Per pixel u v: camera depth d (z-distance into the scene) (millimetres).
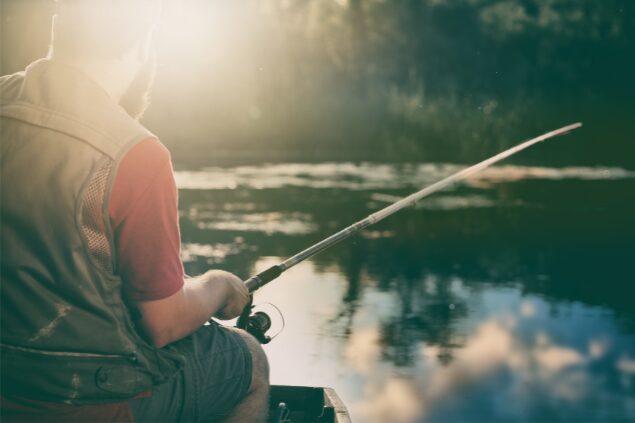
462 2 23594
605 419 4188
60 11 1702
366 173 16047
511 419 4137
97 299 1592
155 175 1607
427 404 4363
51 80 1634
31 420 1615
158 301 1640
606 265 8211
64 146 1578
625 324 6035
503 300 6754
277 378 4750
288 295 6773
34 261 1569
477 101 23109
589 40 23266
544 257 8602
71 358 1591
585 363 5148
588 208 12211
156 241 1616
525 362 5125
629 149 20953
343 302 6539
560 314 6309
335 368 4945
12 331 1584
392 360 5086
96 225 1580
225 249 8539
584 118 22188
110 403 1645
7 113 1616
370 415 4215
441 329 5852
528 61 23391
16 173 1575
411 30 23688
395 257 8523
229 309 1919
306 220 10469
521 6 23828
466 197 13375
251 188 13562
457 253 8820
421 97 23250
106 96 1638
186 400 1777
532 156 20359
